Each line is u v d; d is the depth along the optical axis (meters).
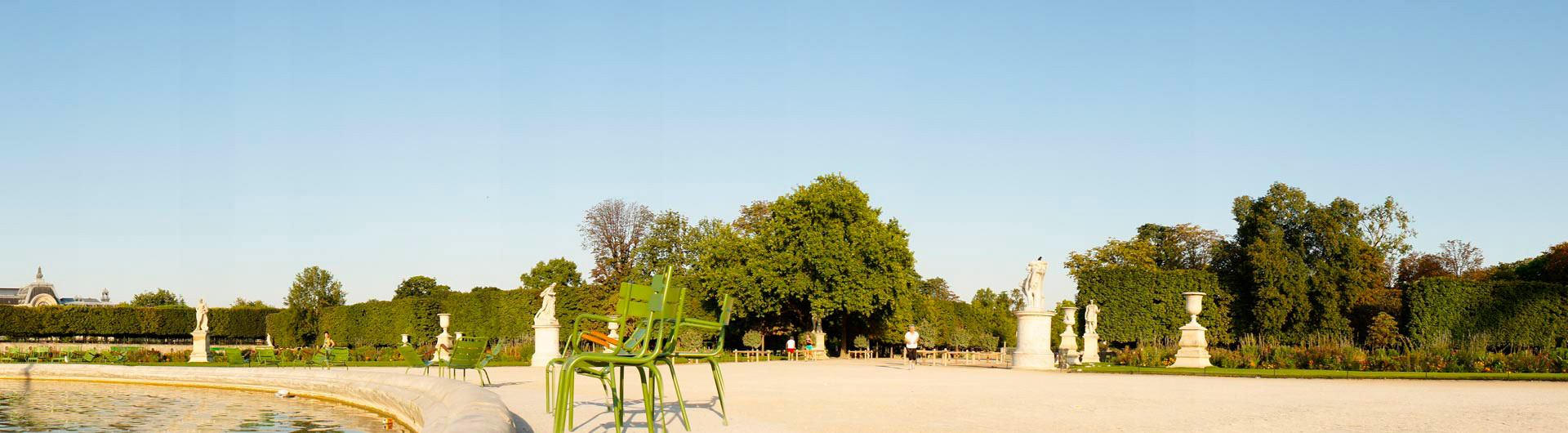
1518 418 12.62
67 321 62.59
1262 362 28.22
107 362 34.03
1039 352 28.45
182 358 36.09
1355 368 26.22
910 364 29.16
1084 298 44.44
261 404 17.25
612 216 67.50
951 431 10.93
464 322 53.66
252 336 68.88
